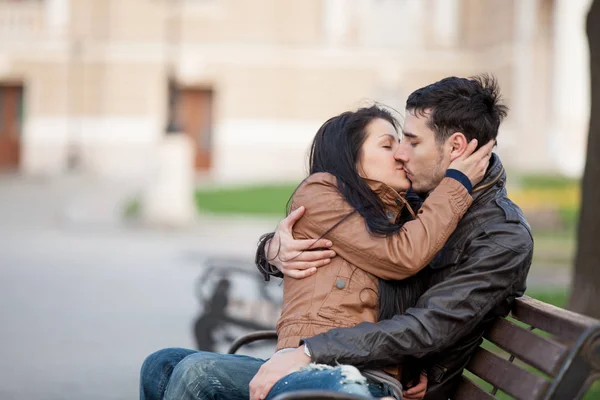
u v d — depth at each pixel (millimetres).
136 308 15766
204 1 52875
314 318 5016
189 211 31422
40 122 52188
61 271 20484
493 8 51688
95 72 52562
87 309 15656
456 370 5184
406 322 4773
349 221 5117
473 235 5023
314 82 52938
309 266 5148
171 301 16578
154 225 30984
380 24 52938
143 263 22094
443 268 5141
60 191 41125
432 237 4910
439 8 52594
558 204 31578
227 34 52844
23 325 14141
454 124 5086
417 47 52844
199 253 24047
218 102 52906
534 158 47875
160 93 52781
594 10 11297
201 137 53250
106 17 52531
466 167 5059
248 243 27062
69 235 28875
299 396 4023
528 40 48781
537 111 48500
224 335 10297
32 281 18859
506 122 49938
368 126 5391
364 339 4738
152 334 13531
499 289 4809
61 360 11773
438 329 4750
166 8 52750
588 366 3908
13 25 52438
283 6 52781
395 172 5328
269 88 52938
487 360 4930
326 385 4508
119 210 34344
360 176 5273
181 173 31344
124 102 52656
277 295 12094
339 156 5309
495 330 4938
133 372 11172
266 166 52656
